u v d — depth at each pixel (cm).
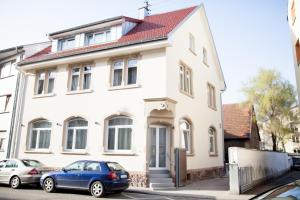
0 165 1362
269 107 3067
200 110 1914
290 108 3056
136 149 1457
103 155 1538
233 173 1256
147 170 1405
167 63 1492
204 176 1838
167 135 1516
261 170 1720
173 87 1537
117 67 1642
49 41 2228
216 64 2369
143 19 1997
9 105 2006
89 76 1727
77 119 1694
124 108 1538
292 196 400
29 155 1775
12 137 1881
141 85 1516
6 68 2173
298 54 1480
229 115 3108
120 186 1119
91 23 1809
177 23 1667
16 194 1103
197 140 1798
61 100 1756
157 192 1247
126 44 1524
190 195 1206
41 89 1891
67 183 1157
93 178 1107
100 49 1598
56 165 1666
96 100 1636
